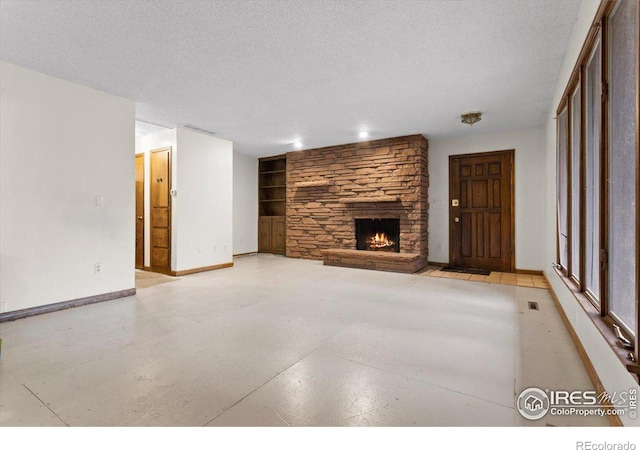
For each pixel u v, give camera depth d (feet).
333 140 20.86
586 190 8.00
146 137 18.92
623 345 4.83
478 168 19.16
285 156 26.05
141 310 11.17
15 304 10.30
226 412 5.36
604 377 5.70
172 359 7.34
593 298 7.20
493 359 7.39
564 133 11.32
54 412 5.34
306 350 7.86
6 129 10.20
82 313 10.85
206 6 7.47
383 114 15.39
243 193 26.18
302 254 24.31
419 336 8.77
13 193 10.33
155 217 18.51
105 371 6.76
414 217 19.31
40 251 10.90
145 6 7.47
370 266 19.34
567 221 10.00
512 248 18.19
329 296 13.03
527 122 16.76
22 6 7.45
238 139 20.54
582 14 7.46
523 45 9.21
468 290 14.03
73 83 11.77
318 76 11.25
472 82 11.74
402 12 7.70
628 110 5.41
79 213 11.92
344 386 6.21
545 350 7.88
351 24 8.19
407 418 5.21
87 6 7.45
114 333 8.97
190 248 18.11
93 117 12.35
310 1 7.29
